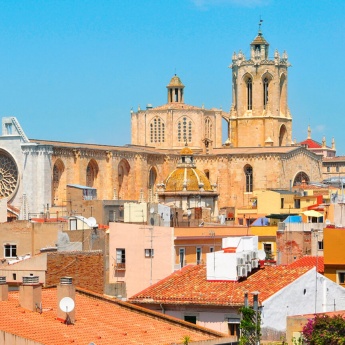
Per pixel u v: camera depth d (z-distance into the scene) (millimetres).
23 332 89875
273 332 106125
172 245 135375
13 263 129375
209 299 109125
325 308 111562
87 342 90375
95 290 127562
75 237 146250
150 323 100875
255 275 113188
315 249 153750
